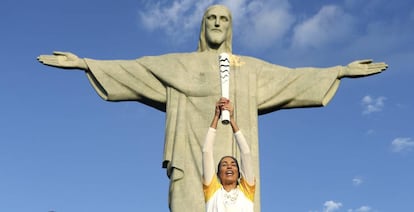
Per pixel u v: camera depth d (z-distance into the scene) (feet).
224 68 51.11
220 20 94.58
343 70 91.86
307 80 91.61
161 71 91.20
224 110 44.65
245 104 89.40
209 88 89.30
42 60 90.12
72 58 91.20
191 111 88.48
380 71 91.04
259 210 83.51
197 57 92.84
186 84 89.76
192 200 83.30
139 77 91.45
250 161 43.11
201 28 96.02
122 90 91.04
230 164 42.63
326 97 92.02
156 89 91.25
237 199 41.96
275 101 91.30
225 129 86.74
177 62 92.07
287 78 92.07
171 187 85.05
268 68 93.45
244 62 93.35
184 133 87.20
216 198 41.98
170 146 86.74
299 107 92.17
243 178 42.93
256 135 88.17
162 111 93.61
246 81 91.20
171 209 84.28
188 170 85.20
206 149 43.32
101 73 91.20
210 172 42.83
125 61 92.63
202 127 87.25
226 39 95.30
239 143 43.70
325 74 91.76
